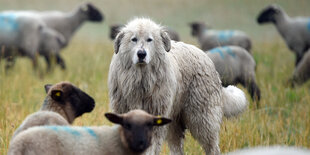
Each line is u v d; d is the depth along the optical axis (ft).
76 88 29.30
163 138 32.94
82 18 100.63
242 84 57.11
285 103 51.65
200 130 35.45
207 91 35.42
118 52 32.78
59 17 97.86
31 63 79.82
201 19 167.32
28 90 53.26
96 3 186.60
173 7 182.60
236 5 185.57
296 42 93.40
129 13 175.01
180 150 37.09
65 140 24.07
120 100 32.83
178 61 34.63
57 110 28.30
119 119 25.34
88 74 63.57
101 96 46.98
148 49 31.27
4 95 48.65
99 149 24.91
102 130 25.63
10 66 70.03
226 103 37.96
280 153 18.52
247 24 161.99
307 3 186.19
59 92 28.14
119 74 32.37
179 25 159.43
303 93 57.06
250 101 50.01
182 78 34.60
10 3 178.40
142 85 32.01
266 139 38.88
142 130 25.00
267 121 44.04
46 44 79.00
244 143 37.50
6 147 32.24
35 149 23.18
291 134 41.06
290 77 65.36
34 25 77.82
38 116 26.30
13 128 35.37
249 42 85.20
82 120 37.99
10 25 76.43
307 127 43.09
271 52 91.71
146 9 180.14
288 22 95.50
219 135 37.24
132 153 25.52
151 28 32.12
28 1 183.42
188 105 35.27
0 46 75.77
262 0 189.98
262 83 59.52
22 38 76.84
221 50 56.18
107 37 137.39
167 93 32.50
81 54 86.74
